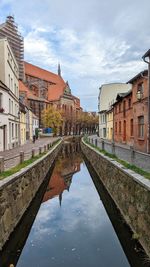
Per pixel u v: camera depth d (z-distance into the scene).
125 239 8.94
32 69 99.88
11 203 8.69
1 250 7.36
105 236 9.17
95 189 16.31
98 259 7.55
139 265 7.30
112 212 11.73
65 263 7.34
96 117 113.44
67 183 18.12
